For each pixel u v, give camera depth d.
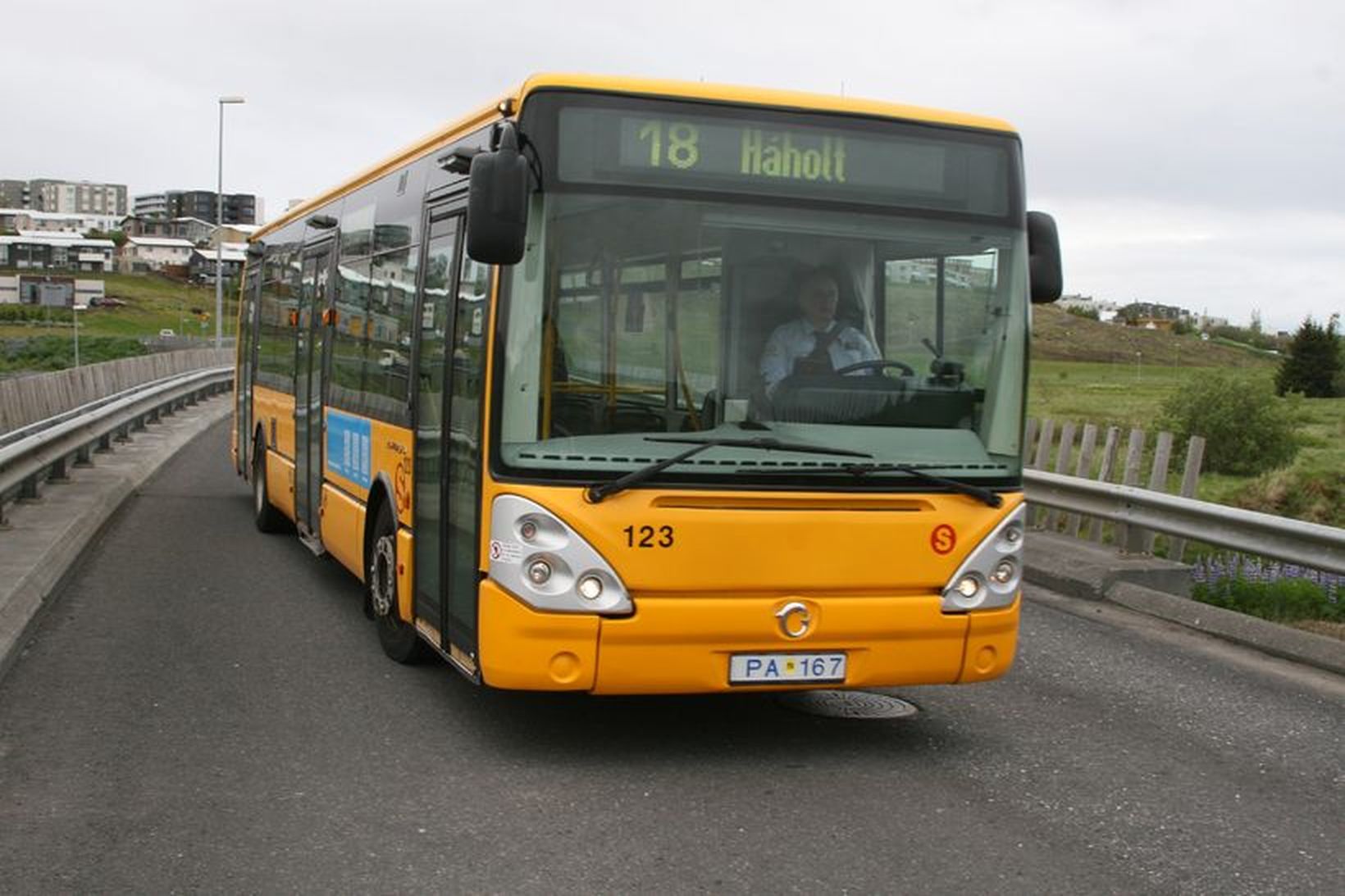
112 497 14.56
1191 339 108.62
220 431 26.72
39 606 9.31
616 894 4.82
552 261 6.07
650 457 6.09
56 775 6.00
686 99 6.28
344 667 8.15
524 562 5.98
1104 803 6.05
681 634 6.05
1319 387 60.31
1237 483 21.33
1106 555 11.83
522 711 7.31
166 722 6.89
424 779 6.11
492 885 4.86
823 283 6.39
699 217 6.26
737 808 5.82
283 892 4.76
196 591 10.38
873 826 5.63
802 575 6.22
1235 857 5.43
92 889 4.74
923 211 6.57
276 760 6.33
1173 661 9.05
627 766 6.40
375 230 9.18
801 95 6.46
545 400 6.03
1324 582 11.14
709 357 6.22
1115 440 12.57
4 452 11.31
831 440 6.32
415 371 7.75
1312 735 7.35
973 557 6.50
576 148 6.13
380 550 8.48
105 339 66.38
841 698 7.85
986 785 6.26
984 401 6.61
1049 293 6.83
